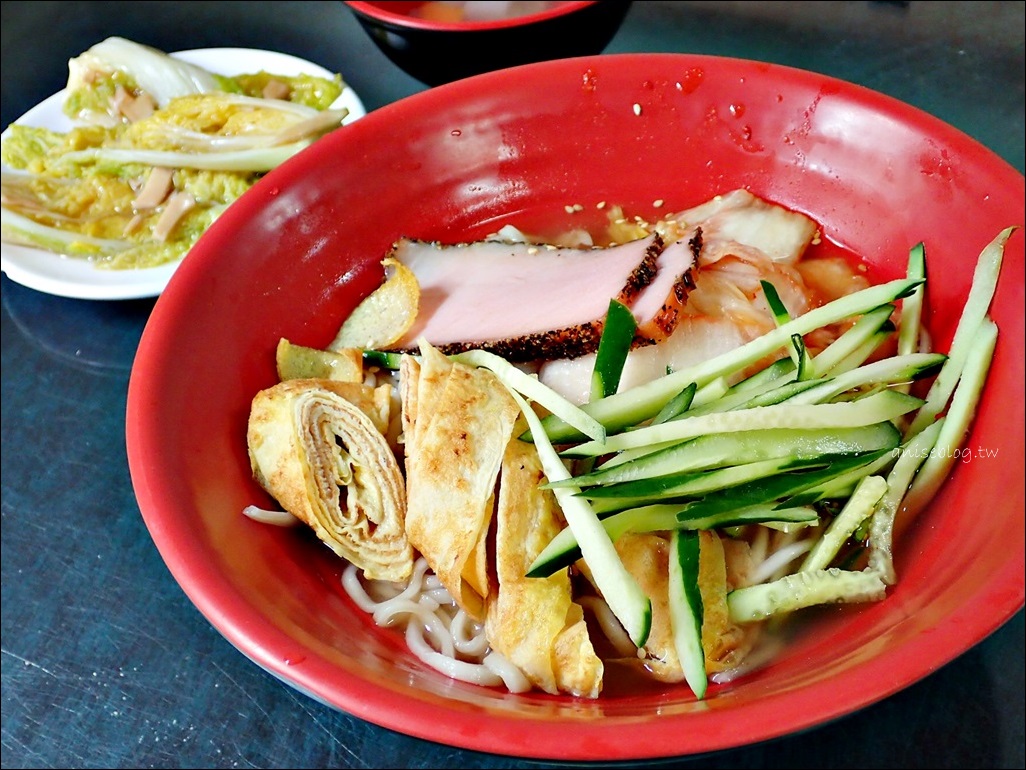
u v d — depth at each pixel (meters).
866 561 0.17
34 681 0.19
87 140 0.29
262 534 0.17
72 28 0.37
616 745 0.12
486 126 0.23
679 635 0.15
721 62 0.23
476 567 0.16
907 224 0.22
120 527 0.22
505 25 0.25
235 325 0.20
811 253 0.23
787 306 0.21
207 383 0.18
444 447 0.17
